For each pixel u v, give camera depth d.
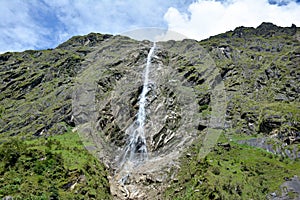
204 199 19.53
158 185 21.61
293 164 25.72
